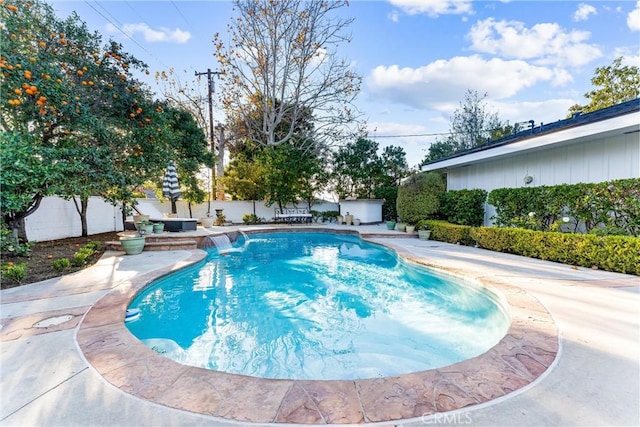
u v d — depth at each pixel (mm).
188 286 6379
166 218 12711
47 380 2381
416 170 22312
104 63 7641
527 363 2582
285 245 11641
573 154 8102
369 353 3705
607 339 3002
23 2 6254
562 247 6625
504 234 8094
